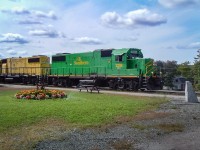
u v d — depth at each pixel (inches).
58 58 1920.5
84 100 926.4
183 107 807.1
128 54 1482.5
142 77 1401.3
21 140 456.8
